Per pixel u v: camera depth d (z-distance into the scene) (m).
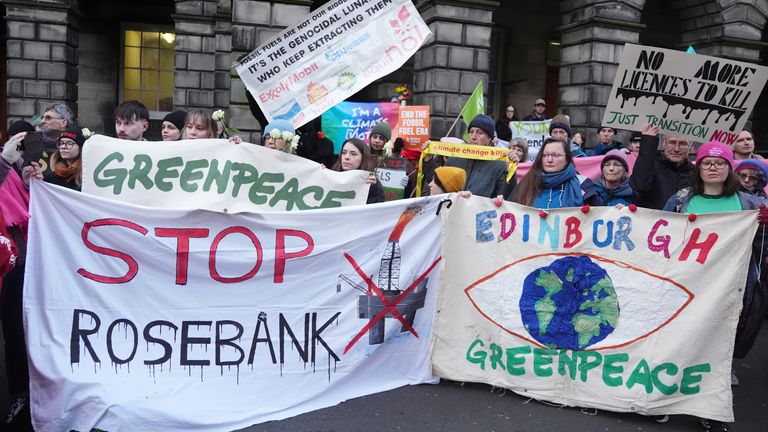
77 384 3.54
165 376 3.72
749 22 13.26
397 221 4.20
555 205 4.51
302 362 3.99
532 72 15.79
